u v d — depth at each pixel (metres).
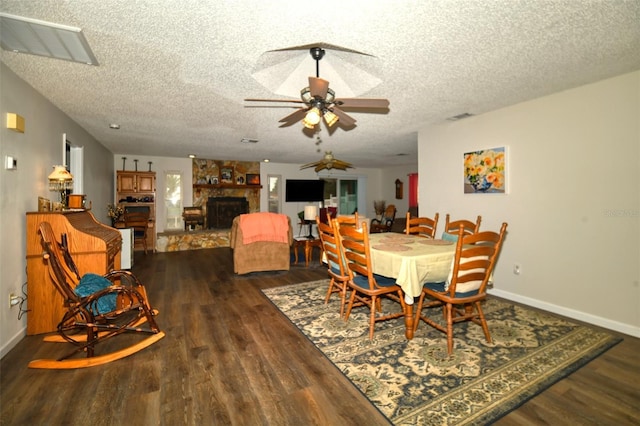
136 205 6.80
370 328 2.52
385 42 2.04
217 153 6.77
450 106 3.44
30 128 2.70
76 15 1.71
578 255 2.92
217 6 1.63
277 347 2.38
